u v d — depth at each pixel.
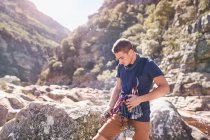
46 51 183.75
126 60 3.35
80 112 5.19
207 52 35.38
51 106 5.23
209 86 32.47
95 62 72.94
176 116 5.95
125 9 83.06
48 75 83.75
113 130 3.52
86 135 5.05
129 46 3.31
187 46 37.88
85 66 74.38
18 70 147.62
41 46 185.25
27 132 5.14
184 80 34.31
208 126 8.55
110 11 85.94
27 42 170.38
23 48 162.12
